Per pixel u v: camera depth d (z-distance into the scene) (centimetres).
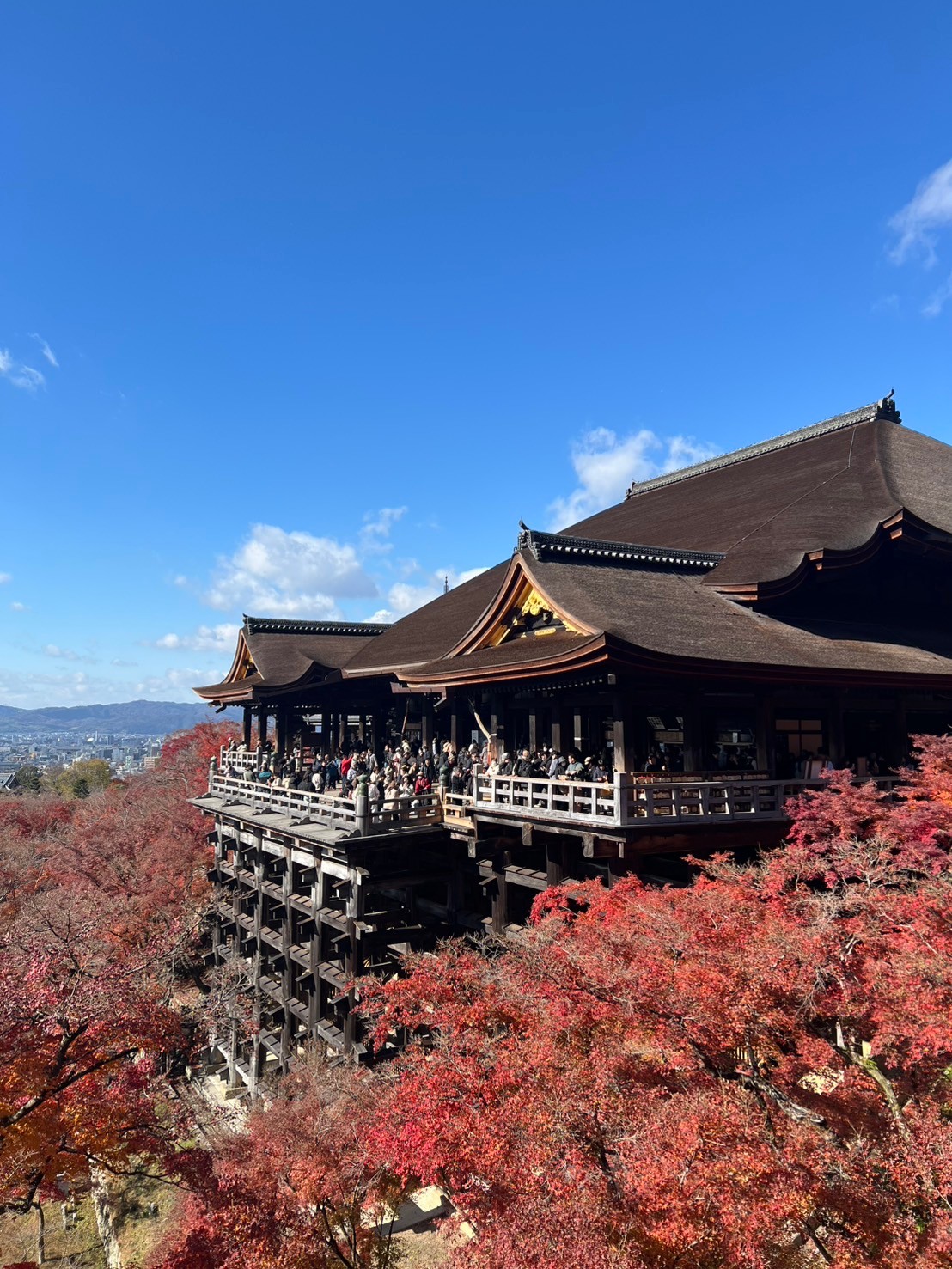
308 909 2447
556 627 2045
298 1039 2545
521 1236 705
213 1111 1547
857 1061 941
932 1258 671
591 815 1598
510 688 2073
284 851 2673
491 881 2053
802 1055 862
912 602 2533
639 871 1844
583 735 2342
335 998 2089
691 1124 742
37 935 1820
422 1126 901
